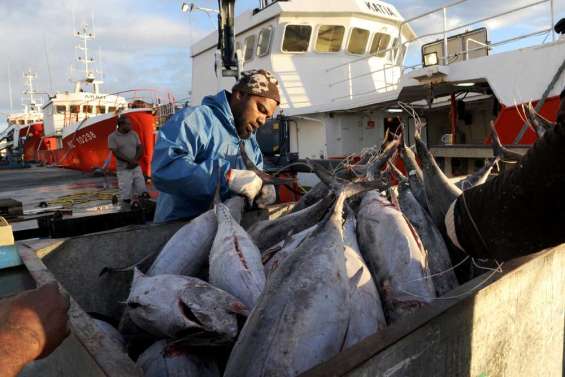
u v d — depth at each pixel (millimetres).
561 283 2158
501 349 1805
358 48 10828
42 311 1074
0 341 989
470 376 1652
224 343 1874
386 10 10969
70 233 3852
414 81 7707
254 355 1569
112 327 2322
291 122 10523
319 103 10508
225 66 6070
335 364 1171
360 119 9930
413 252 2170
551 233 1516
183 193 3053
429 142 10039
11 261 2287
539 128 3666
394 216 2355
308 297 1703
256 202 3283
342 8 10078
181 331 1930
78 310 1640
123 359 1328
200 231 2719
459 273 2496
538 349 2062
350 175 3312
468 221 1753
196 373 1883
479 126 9523
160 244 3016
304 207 3432
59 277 2633
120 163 8797
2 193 11500
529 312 1953
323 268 1813
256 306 1747
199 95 13070
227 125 3451
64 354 1648
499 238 1649
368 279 2066
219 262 2369
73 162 17906
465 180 3506
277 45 10234
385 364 1269
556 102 5492
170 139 3111
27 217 5098
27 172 18188
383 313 2039
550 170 1396
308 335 1624
